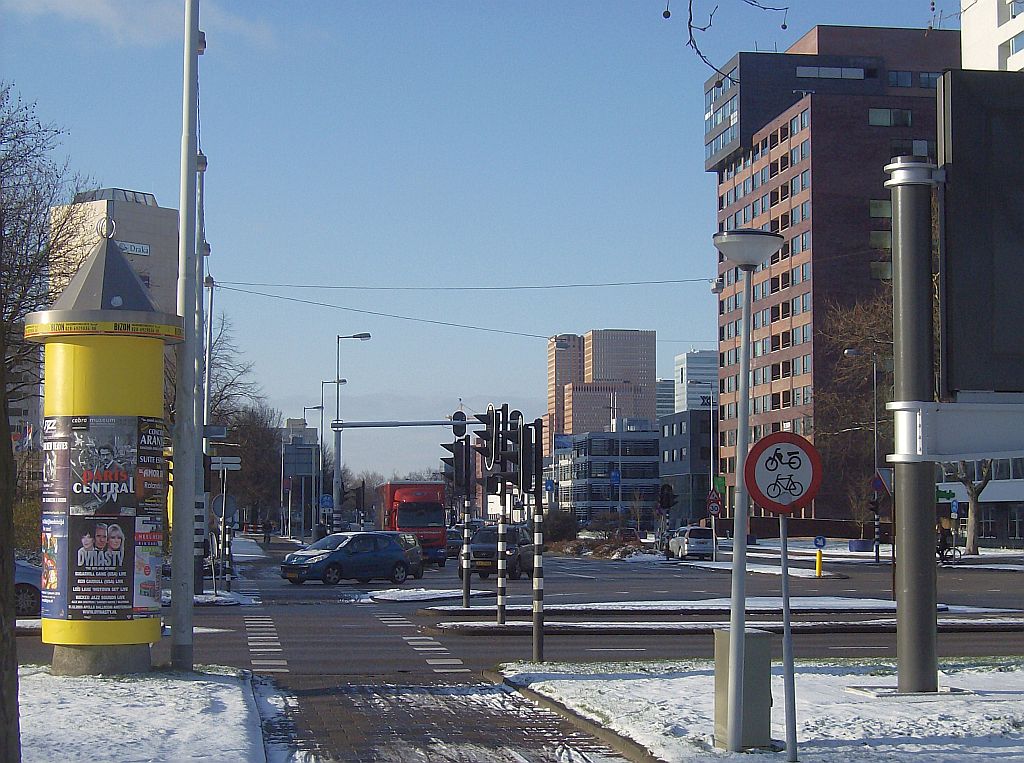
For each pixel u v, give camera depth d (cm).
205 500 3266
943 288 1389
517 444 1817
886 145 10544
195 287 1628
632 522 10400
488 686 1513
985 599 3550
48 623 1473
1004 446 1380
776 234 1037
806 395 10525
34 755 938
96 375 1486
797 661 1742
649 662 1741
